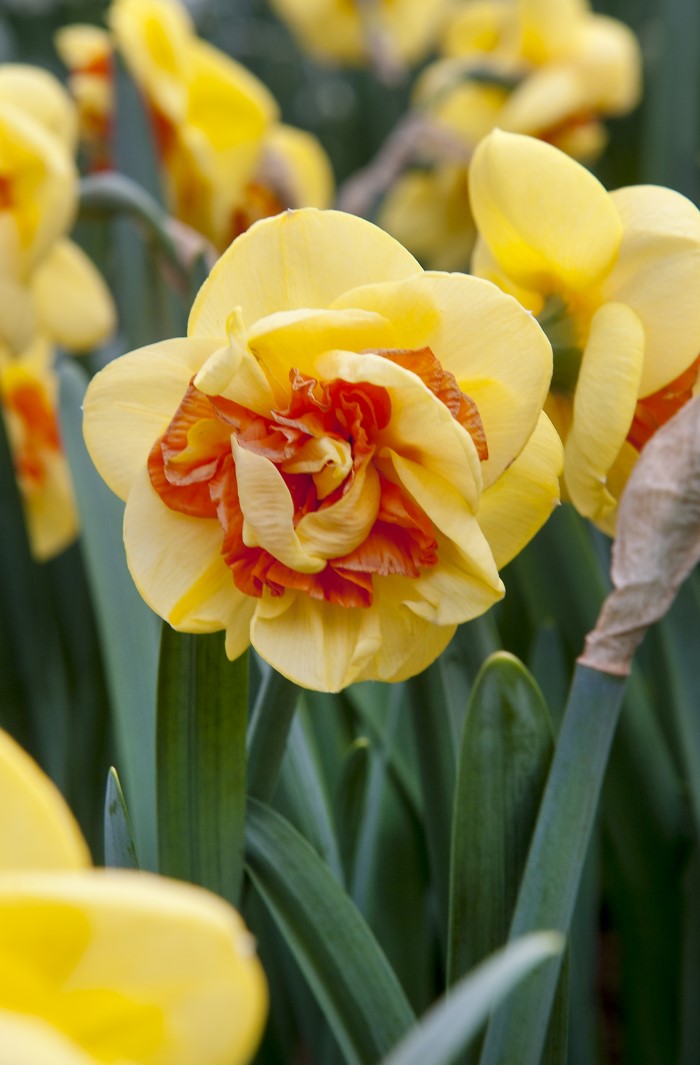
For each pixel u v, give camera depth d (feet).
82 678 3.09
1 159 2.70
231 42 6.64
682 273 2.20
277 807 2.35
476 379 2.08
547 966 2.10
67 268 3.17
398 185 4.54
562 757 2.12
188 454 2.09
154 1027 1.77
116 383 2.10
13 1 5.55
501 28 4.75
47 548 3.07
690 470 2.10
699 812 2.44
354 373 2.03
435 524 2.08
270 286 2.10
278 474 2.03
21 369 3.04
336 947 2.16
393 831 2.52
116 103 3.30
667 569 2.11
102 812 2.82
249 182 3.61
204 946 1.76
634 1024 2.68
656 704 2.71
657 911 2.56
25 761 1.81
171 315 3.03
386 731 2.53
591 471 2.21
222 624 2.11
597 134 4.45
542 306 2.30
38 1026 1.76
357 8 5.53
